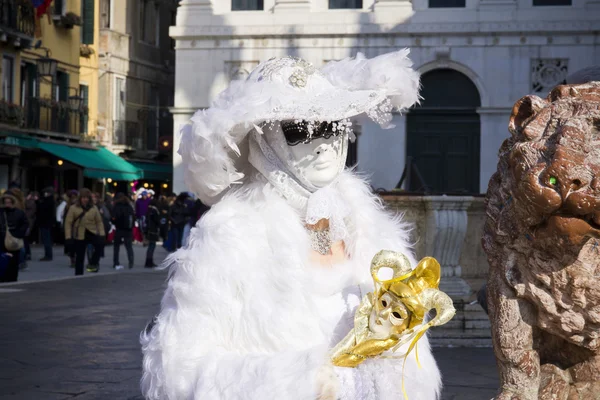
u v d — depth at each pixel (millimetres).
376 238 3062
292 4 37812
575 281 2918
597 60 36125
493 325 3156
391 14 37062
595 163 2699
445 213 9758
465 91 36938
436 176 36812
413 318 2617
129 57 47062
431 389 2914
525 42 36438
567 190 2686
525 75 36469
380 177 36781
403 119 36781
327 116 2824
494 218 3127
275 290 2789
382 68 2975
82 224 20031
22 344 10469
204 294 2725
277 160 2971
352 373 2693
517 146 2848
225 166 2828
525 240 2996
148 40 49375
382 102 3010
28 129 37500
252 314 2730
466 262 10883
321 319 2830
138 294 16172
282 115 2791
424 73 37094
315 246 2963
